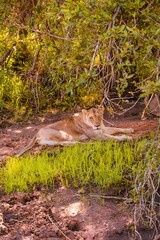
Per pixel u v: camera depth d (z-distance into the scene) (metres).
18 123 18.36
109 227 10.46
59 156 13.55
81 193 11.83
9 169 12.82
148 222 10.32
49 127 15.09
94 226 10.56
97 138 15.29
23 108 19.62
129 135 14.84
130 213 10.77
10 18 17.45
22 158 13.60
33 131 17.22
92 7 9.30
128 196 11.41
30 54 21.14
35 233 10.42
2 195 11.96
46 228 10.57
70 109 19.64
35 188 12.19
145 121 16.80
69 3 9.53
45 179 12.30
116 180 12.00
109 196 11.55
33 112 19.44
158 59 8.99
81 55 9.95
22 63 21.62
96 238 10.20
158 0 9.67
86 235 10.30
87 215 10.95
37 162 13.03
